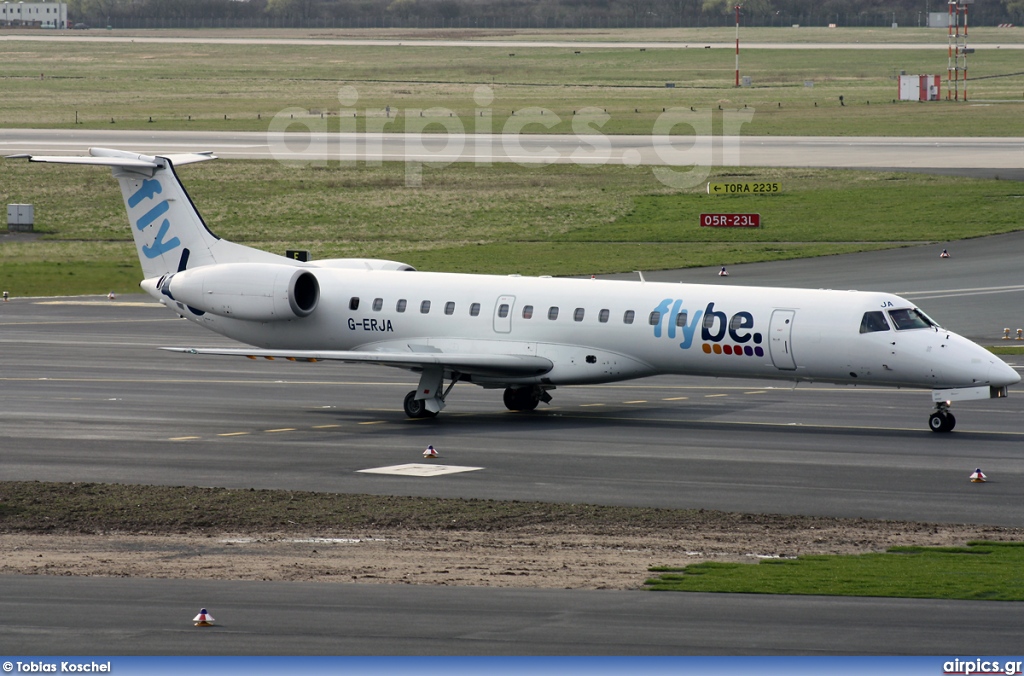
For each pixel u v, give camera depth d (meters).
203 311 168.00
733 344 142.25
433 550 88.56
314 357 147.75
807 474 117.12
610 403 162.75
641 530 96.44
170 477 116.81
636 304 146.88
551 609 71.00
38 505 105.06
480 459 125.06
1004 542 91.50
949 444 132.25
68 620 68.12
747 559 85.75
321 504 105.81
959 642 65.06
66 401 161.00
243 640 64.56
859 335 137.00
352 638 65.06
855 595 74.62
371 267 171.25
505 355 150.38
